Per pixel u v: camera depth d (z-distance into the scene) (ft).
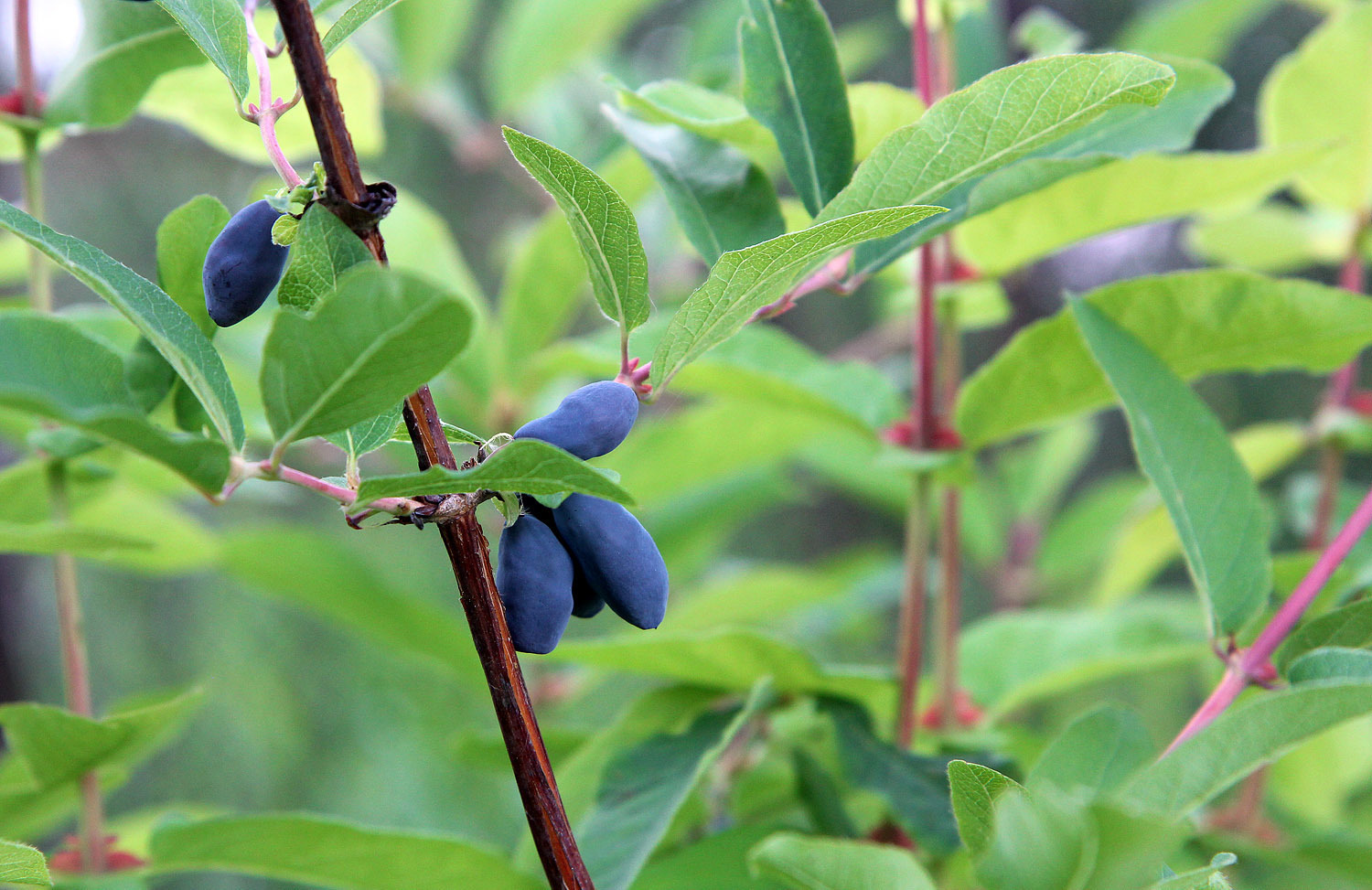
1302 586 2.98
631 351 3.55
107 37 3.14
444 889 3.13
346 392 2.75
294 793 7.23
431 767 7.19
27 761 3.11
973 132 2.86
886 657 7.30
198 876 6.47
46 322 2.75
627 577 2.83
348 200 2.80
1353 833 3.33
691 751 3.14
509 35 5.62
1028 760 3.38
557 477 2.74
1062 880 2.74
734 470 4.51
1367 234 3.78
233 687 7.30
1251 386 9.52
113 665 7.62
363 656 7.46
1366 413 3.90
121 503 3.87
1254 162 3.17
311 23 2.79
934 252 3.23
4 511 3.26
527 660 4.60
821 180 2.98
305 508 8.32
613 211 2.82
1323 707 2.78
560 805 2.81
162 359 2.96
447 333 2.72
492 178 8.71
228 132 3.28
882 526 9.76
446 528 2.81
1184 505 3.05
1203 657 3.35
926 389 3.24
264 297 2.85
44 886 2.96
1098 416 9.73
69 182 8.84
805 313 9.12
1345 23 3.44
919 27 3.14
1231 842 3.38
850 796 3.37
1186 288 3.14
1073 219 3.24
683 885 3.12
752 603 4.42
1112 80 2.83
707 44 5.80
